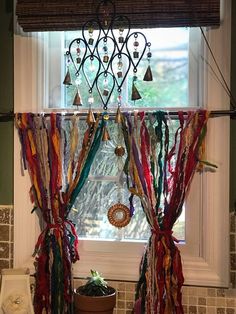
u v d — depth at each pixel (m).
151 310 1.56
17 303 1.60
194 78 1.72
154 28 1.65
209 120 1.62
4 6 1.75
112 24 1.63
